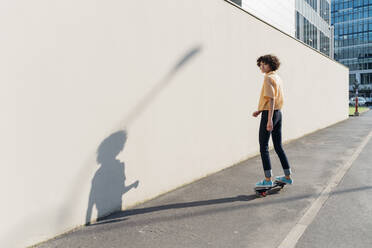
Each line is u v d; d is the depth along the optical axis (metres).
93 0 3.24
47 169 2.89
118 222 3.32
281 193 4.33
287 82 9.16
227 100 5.88
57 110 2.95
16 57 2.62
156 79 4.12
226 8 5.78
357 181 4.89
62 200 3.03
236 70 6.17
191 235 3.02
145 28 3.92
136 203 3.88
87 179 3.26
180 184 4.65
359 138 9.84
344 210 3.67
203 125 5.17
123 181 3.69
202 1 5.05
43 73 2.82
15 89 2.62
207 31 5.21
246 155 6.66
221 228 3.18
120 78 3.59
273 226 3.23
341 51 85.12
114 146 3.55
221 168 5.72
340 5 84.38
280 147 4.37
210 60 5.32
